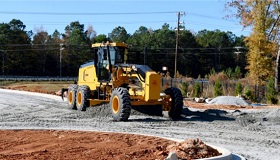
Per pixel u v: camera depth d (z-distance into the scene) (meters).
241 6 52.12
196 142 10.51
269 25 50.84
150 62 119.62
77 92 22.70
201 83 46.09
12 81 69.56
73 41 132.50
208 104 29.89
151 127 16.77
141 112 20.94
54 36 145.50
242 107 27.94
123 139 12.53
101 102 21.19
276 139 14.24
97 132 14.09
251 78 50.38
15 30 115.69
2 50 104.06
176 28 63.53
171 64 121.19
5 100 30.55
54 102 28.77
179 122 18.38
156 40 129.50
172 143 11.86
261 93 43.22
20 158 9.69
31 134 13.45
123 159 9.73
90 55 118.56
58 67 115.50
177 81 47.94
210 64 128.62
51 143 11.73
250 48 51.12
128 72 19.95
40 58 112.69
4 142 11.88
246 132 15.81
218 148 11.15
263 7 50.50
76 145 11.42
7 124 17.31
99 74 21.70
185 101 32.06
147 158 9.86
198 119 19.56
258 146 12.81
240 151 11.93
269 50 49.91
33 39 129.75
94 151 10.58
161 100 19.55
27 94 37.03
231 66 135.62
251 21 51.59
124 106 18.23
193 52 127.62
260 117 19.98
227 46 144.88
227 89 42.16
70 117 20.08
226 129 16.55
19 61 106.56
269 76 49.81
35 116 20.53
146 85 18.88
